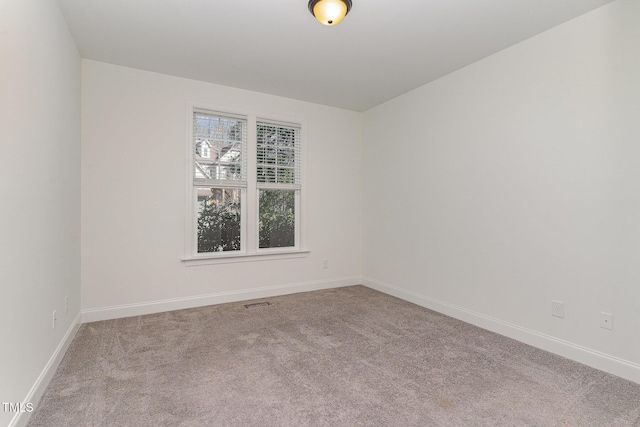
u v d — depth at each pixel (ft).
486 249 9.70
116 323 9.88
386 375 6.92
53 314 6.84
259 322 10.12
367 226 14.94
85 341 8.52
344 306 11.86
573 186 7.70
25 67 5.26
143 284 10.77
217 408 5.73
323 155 14.39
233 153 12.50
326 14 6.89
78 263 9.38
